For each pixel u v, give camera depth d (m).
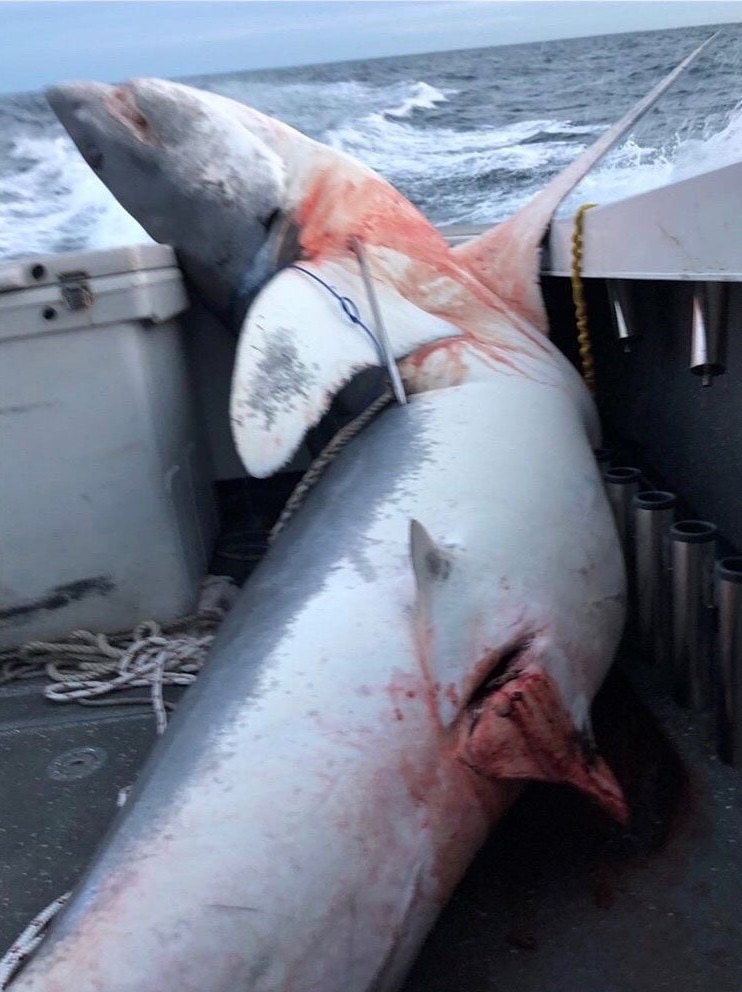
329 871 0.98
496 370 1.67
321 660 1.13
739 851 1.29
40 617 2.10
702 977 1.12
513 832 1.38
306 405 1.58
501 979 1.15
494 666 1.16
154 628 2.10
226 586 2.27
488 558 1.24
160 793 1.03
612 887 1.27
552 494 1.39
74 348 1.97
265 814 0.99
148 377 2.06
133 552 2.09
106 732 1.79
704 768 1.44
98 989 0.87
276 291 1.75
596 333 2.46
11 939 1.29
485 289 1.98
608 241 1.63
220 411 2.64
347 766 1.04
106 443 2.03
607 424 2.52
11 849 1.49
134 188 2.27
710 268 1.22
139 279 1.97
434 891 1.07
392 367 1.62
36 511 2.04
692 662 1.55
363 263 1.90
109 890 0.94
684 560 1.51
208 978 0.89
